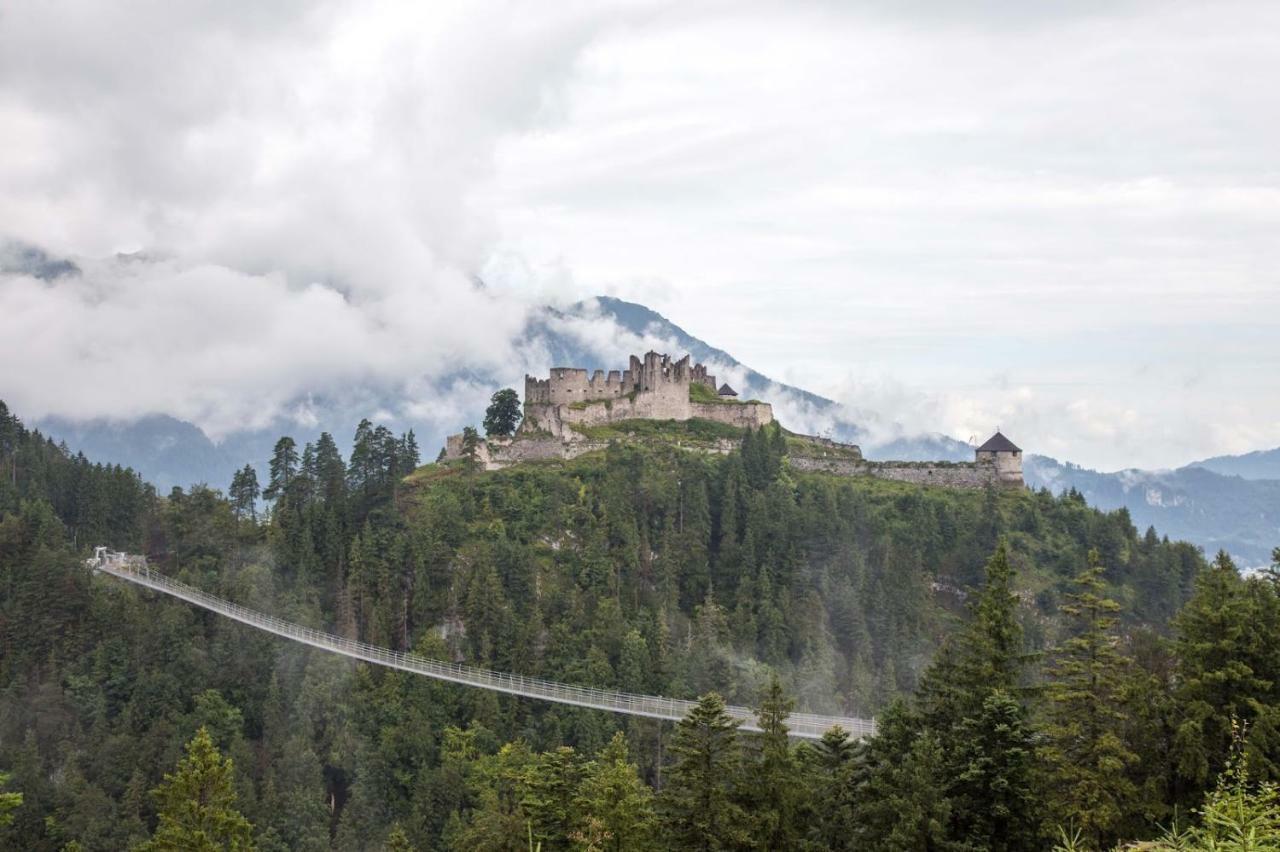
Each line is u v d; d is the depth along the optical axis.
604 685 158.88
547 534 193.00
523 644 165.75
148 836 129.88
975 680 78.31
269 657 162.88
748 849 72.38
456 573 179.00
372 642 167.50
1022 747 71.25
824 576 194.88
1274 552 88.06
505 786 132.88
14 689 154.50
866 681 173.38
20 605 165.62
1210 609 74.12
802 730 123.44
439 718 152.50
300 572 179.75
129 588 173.00
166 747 145.12
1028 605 199.88
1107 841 69.06
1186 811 68.31
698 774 74.19
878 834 71.31
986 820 69.75
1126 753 69.38
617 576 185.25
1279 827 35.91
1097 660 73.69
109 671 159.62
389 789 144.62
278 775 141.62
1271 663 72.56
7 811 64.38
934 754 71.50
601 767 94.31
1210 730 71.19
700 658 169.38
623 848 74.81
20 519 183.75
